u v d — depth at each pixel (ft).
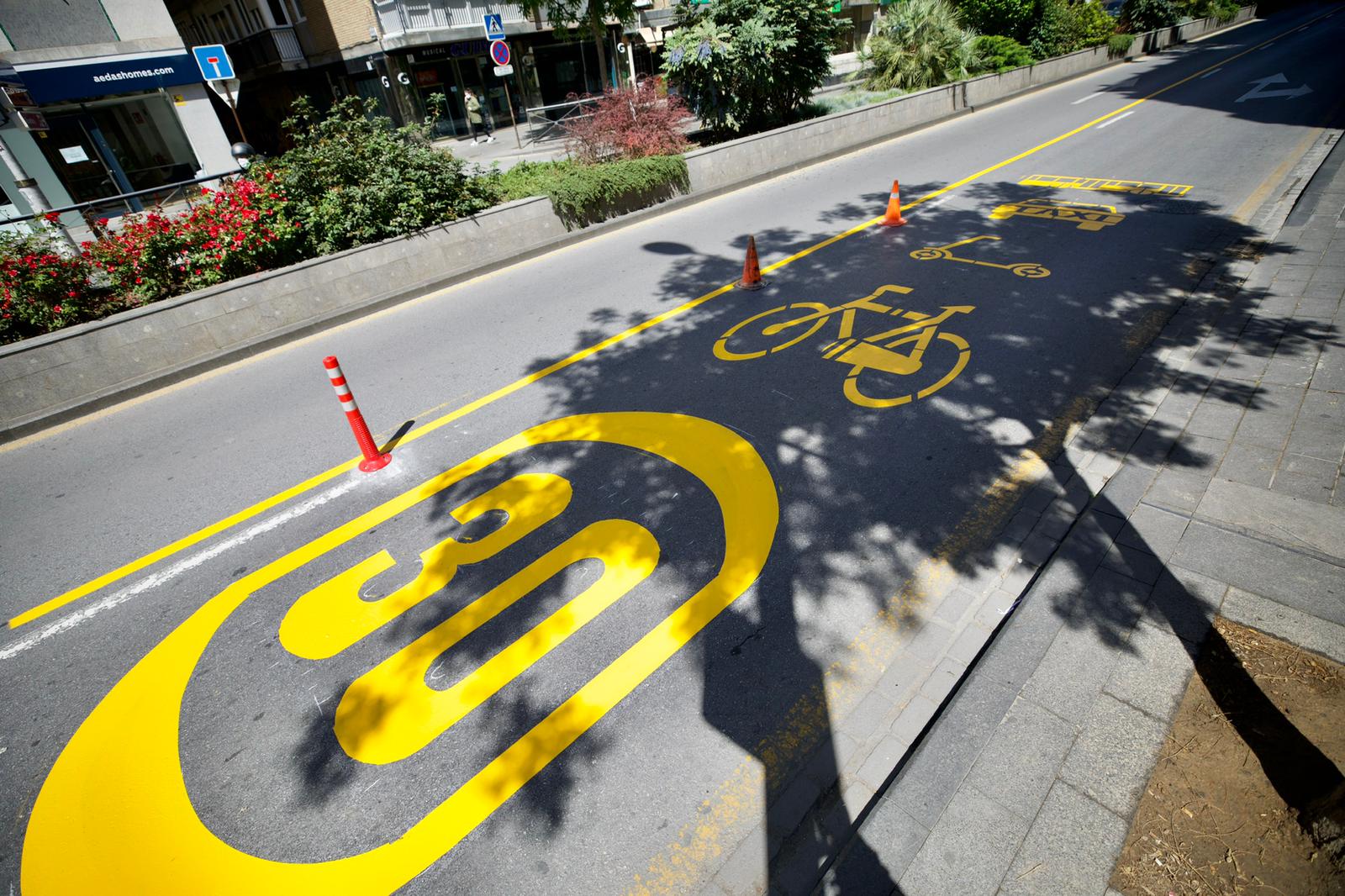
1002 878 8.34
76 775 11.22
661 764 10.37
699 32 47.44
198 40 104.58
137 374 26.25
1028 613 11.94
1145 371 19.11
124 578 15.79
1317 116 47.37
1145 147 45.16
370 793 10.41
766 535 14.60
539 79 89.66
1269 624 11.07
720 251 33.86
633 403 20.49
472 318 29.07
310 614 13.96
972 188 40.16
